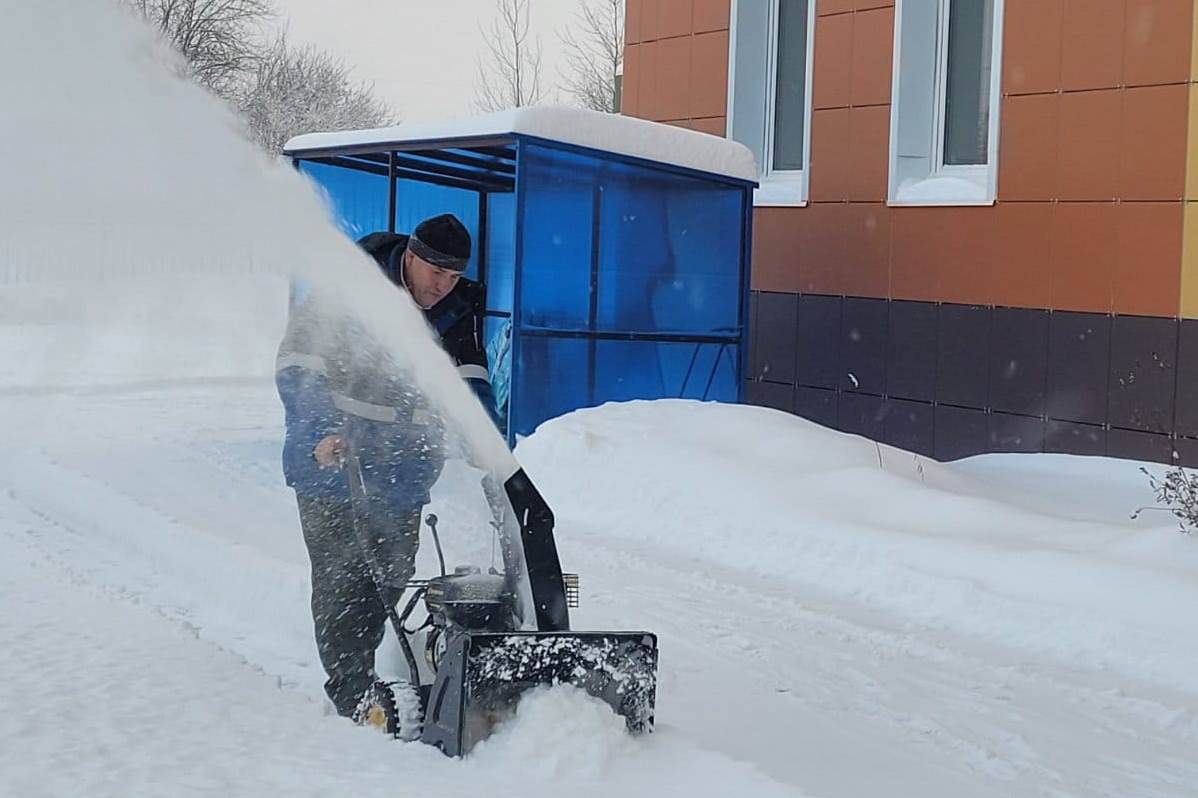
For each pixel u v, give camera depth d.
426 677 4.77
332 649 4.94
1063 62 12.40
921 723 5.62
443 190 15.28
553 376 12.38
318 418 4.99
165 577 7.53
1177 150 11.59
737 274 13.52
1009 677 6.44
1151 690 6.35
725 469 10.01
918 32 13.93
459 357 5.48
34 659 5.73
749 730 5.32
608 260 12.69
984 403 13.12
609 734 4.23
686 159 12.84
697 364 13.30
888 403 14.02
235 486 11.07
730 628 7.05
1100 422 12.16
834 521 8.90
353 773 4.14
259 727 4.71
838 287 14.54
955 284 13.37
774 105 15.91
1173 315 11.65
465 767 4.19
